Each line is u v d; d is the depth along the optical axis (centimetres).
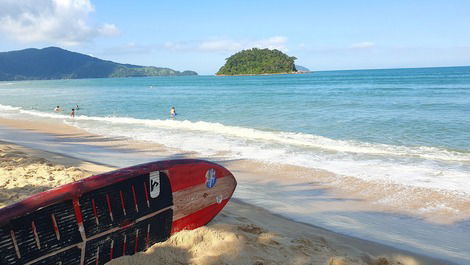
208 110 2539
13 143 1355
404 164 969
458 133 1384
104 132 1636
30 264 340
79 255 376
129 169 433
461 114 1878
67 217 368
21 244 337
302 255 445
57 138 1495
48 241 354
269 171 929
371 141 1296
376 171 905
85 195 382
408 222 609
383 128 1552
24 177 750
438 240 543
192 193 493
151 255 419
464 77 7262
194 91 5400
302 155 1092
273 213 638
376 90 4247
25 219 340
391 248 512
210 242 457
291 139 1354
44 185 693
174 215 472
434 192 745
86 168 895
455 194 730
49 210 356
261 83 8162
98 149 1236
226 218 568
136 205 427
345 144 1248
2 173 784
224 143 1299
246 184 826
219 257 418
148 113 2508
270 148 1199
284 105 2695
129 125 1852
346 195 744
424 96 3127
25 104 3588
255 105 2781
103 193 397
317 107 2472
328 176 874
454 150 1125
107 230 398
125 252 418
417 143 1241
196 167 498
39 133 1647
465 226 591
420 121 1692
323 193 757
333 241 521
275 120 1903
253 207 668
